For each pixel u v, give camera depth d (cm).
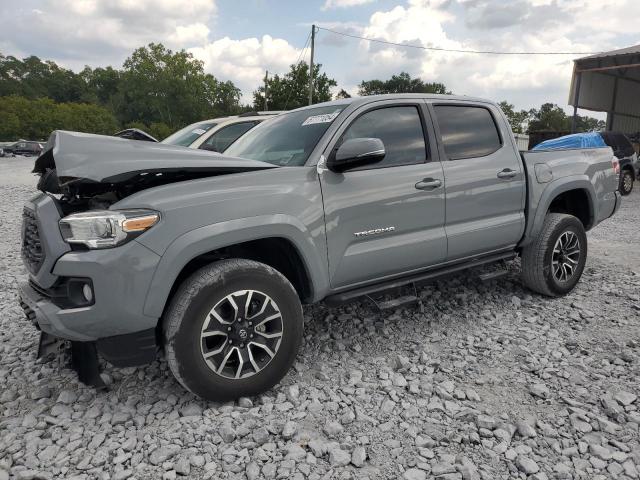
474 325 414
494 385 318
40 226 274
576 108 2405
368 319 425
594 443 256
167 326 275
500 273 444
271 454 251
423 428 271
